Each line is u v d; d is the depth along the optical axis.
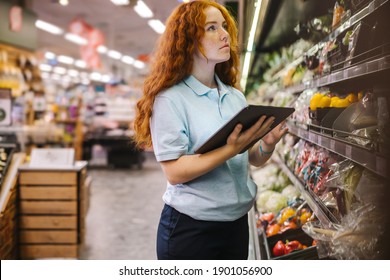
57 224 4.35
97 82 34.47
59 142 10.01
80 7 14.59
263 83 6.28
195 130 1.73
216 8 1.78
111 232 5.41
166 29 1.78
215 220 1.74
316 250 2.11
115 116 14.23
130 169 12.27
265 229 3.03
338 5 2.28
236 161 1.84
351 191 1.78
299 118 2.78
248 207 1.86
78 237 4.43
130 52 25.94
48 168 4.32
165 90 1.74
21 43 10.00
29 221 4.34
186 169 1.62
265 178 4.14
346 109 1.89
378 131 1.44
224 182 1.76
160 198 7.67
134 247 4.80
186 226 1.75
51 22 16.84
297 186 2.50
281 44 5.07
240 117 1.48
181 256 1.77
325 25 2.88
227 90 1.89
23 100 9.39
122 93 18.56
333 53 2.21
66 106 12.43
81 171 4.45
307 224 2.00
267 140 1.92
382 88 1.67
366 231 1.58
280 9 3.33
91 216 6.27
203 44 1.74
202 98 1.77
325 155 2.31
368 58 1.63
